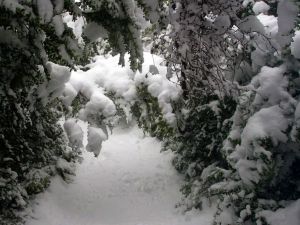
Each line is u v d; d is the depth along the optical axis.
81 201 3.07
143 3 1.93
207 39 2.31
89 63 3.13
